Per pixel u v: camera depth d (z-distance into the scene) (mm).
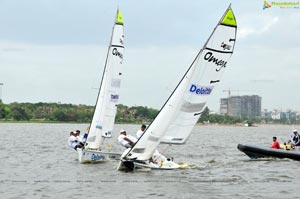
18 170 55219
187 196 39062
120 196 38875
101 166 55812
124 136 54344
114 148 91812
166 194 39719
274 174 51531
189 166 56031
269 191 41562
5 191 41125
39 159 68875
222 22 50875
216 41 50906
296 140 66500
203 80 50906
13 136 149625
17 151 84438
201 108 51219
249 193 40562
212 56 50969
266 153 65125
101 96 60969
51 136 152625
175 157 75312
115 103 62312
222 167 57062
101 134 59875
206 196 39156
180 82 49750
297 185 44688
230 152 87562
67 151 85375
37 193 40219
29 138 137125
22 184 44781
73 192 40625
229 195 39625
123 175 48719
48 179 47531
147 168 51000
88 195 39312
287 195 39906
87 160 59281
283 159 64500
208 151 90188
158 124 49281
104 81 61719
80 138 61562
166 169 52312
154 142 49719
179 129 50438
